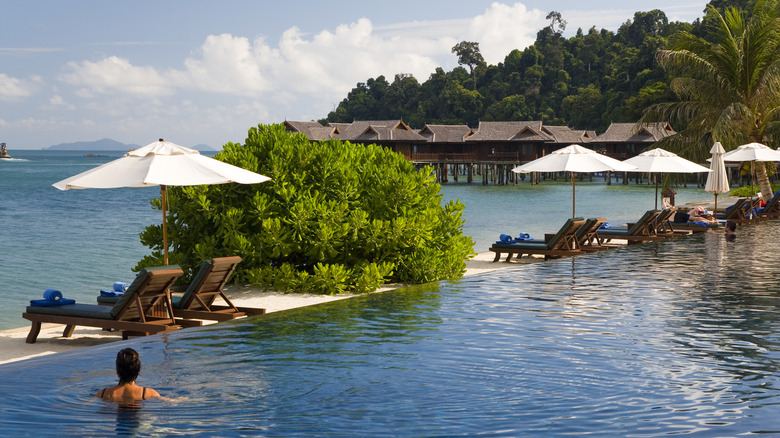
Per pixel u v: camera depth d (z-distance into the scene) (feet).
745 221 81.41
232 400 18.84
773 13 107.04
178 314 31.53
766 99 108.68
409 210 45.29
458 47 627.05
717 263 46.11
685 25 405.59
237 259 32.12
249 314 32.45
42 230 94.58
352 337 26.09
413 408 17.89
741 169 170.09
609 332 26.14
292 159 44.55
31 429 16.79
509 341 24.91
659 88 304.30
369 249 43.32
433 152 312.71
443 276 43.37
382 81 629.10
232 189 43.47
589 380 20.06
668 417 16.85
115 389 19.27
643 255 51.34
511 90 556.51
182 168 30.60
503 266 53.11
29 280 53.72
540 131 302.66
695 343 24.30
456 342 24.90
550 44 620.49
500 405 17.99
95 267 60.70
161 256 42.39
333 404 18.35
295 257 44.60
